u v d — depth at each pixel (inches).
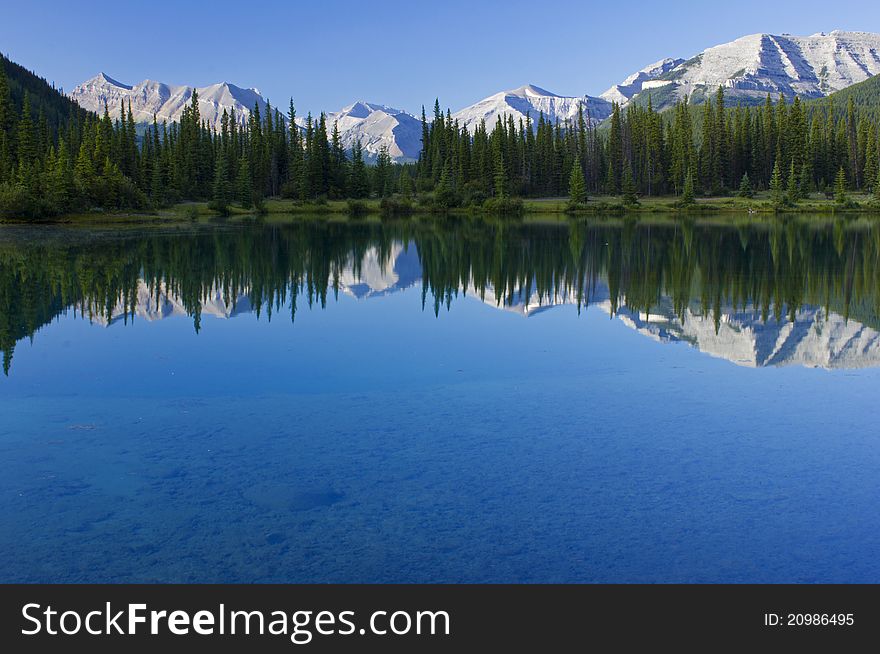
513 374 583.8
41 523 319.6
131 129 4852.4
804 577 276.2
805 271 1331.2
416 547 296.2
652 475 368.5
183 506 335.3
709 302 963.3
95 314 891.4
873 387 534.3
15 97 7706.7
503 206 4601.4
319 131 5516.7
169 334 769.6
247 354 669.3
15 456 399.2
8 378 574.2
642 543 299.0
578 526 313.0
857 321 810.2
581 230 2891.2
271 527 313.9
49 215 3312.0
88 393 530.0
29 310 914.7
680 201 4746.6
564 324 821.9
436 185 5359.3
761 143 5403.5
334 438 426.3
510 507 331.0
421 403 500.4
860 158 5383.9
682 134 5477.4
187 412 481.7
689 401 501.4
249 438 426.9
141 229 2901.1
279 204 5157.5
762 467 378.9
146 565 286.4
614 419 460.8
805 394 516.4
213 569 283.4
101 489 354.9
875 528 311.0
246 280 1254.9
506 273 1366.9
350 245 2124.8
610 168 5546.3
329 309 950.4
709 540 301.4
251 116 5989.2
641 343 710.5
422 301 1018.7
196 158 5162.4
